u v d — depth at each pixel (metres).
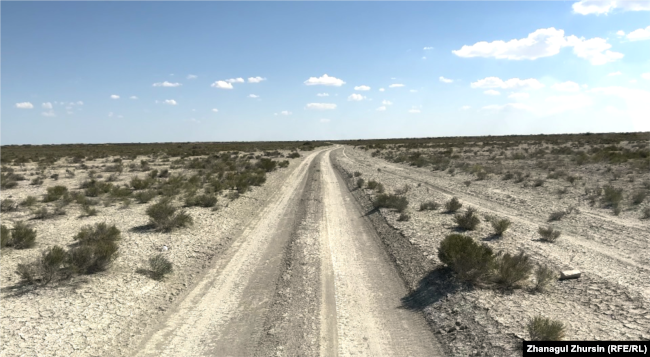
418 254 11.78
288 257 12.23
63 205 19.56
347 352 6.57
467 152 62.06
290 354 6.52
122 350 6.68
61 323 7.43
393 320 7.79
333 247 13.35
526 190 23.64
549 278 8.78
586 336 6.39
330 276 10.43
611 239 12.70
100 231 13.33
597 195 20.05
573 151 48.72
